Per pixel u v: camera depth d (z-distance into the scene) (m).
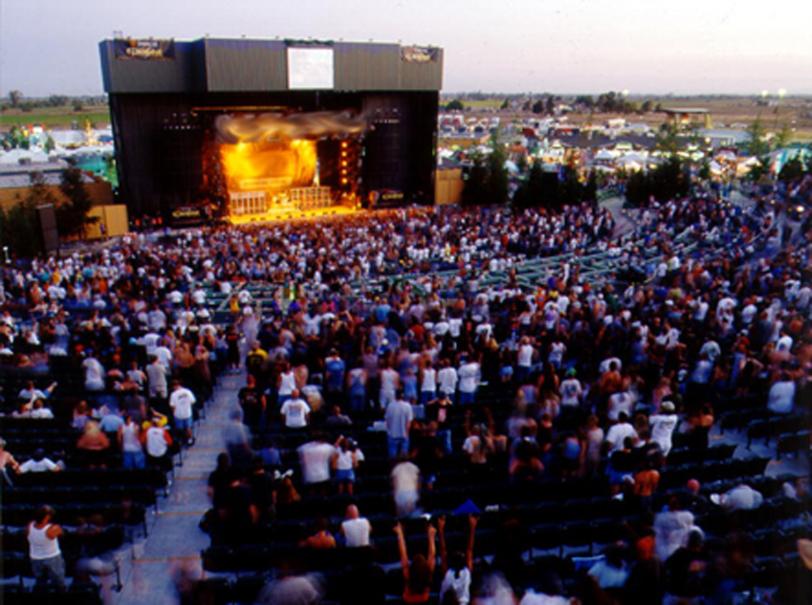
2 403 15.66
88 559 9.97
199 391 17.23
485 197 70.69
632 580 8.29
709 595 8.73
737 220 40.78
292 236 43.88
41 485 12.23
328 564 9.63
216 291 28.53
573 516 11.45
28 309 25.64
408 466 11.33
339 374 16.53
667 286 26.75
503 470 12.80
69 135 113.88
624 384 14.77
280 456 13.32
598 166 87.62
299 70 64.00
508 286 25.08
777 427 14.34
